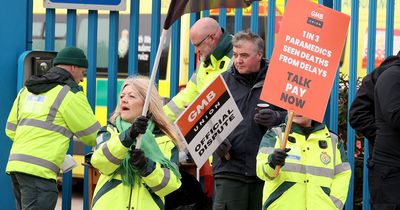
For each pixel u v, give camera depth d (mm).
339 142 12148
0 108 15992
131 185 11203
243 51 13148
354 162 15117
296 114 11938
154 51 15766
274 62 11859
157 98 11523
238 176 13180
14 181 14383
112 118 11578
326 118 15023
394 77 12086
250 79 13344
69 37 16141
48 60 16062
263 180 12797
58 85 14211
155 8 15750
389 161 12211
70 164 14688
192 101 13320
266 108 12531
